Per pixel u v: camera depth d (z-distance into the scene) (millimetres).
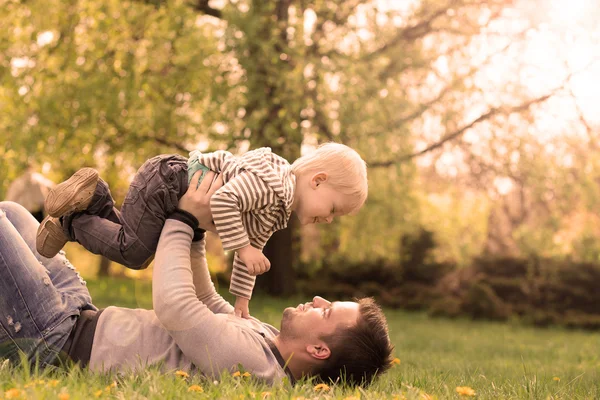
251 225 3320
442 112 15219
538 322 16250
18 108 14898
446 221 20938
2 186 14641
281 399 2635
